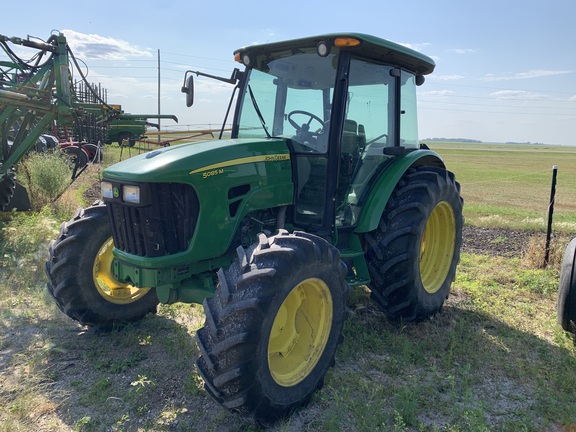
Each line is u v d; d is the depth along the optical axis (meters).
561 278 4.23
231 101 4.38
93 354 3.76
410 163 4.38
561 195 17.03
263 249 2.93
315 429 2.94
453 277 4.81
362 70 4.03
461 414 3.05
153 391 3.28
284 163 3.79
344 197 3.98
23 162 9.34
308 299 3.25
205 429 2.90
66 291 3.87
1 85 7.24
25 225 6.73
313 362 3.17
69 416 2.98
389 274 4.10
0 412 2.97
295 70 4.00
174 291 3.47
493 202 14.87
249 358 2.68
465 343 3.94
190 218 3.30
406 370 3.61
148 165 3.26
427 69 4.75
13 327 4.18
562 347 3.92
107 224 3.99
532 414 3.10
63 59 7.30
